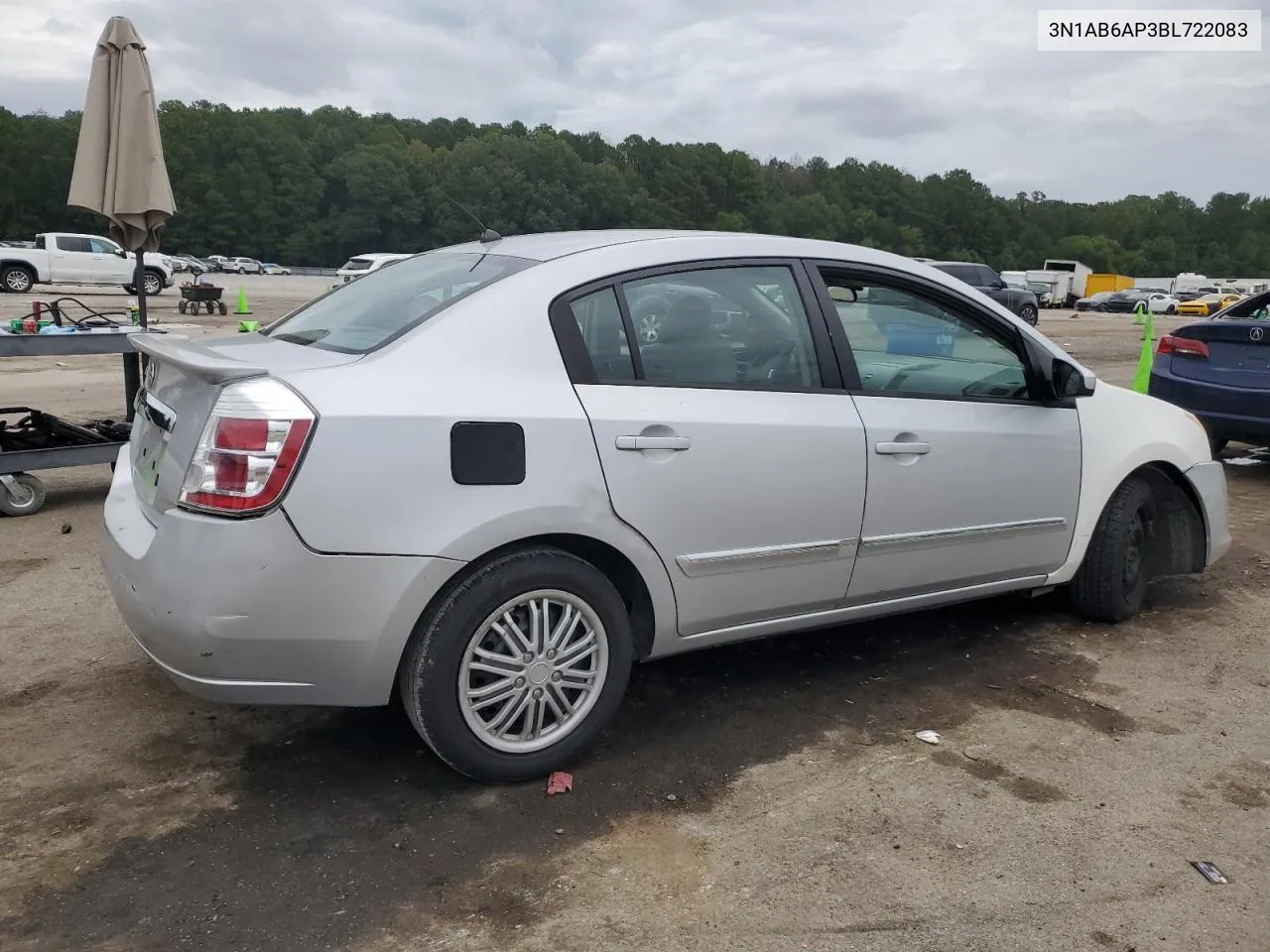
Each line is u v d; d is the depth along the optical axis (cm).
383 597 276
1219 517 487
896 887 267
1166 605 496
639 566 317
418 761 328
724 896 262
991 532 399
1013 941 247
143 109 717
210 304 2320
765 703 377
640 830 291
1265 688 399
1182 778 327
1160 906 262
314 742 338
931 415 377
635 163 9625
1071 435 422
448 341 294
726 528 330
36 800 298
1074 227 13150
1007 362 411
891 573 378
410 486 276
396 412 276
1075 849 286
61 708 357
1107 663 421
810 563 354
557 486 296
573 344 310
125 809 295
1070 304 5938
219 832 285
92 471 736
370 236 9988
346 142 10712
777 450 336
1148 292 6297
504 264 330
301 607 270
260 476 264
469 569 291
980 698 386
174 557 269
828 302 363
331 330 328
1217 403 770
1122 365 1742
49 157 9112
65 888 258
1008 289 3111
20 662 393
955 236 11775
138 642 291
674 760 333
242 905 253
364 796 305
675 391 323
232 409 269
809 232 10294
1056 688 396
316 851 277
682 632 336
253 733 344
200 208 9625
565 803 304
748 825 295
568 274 317
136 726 346
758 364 344
